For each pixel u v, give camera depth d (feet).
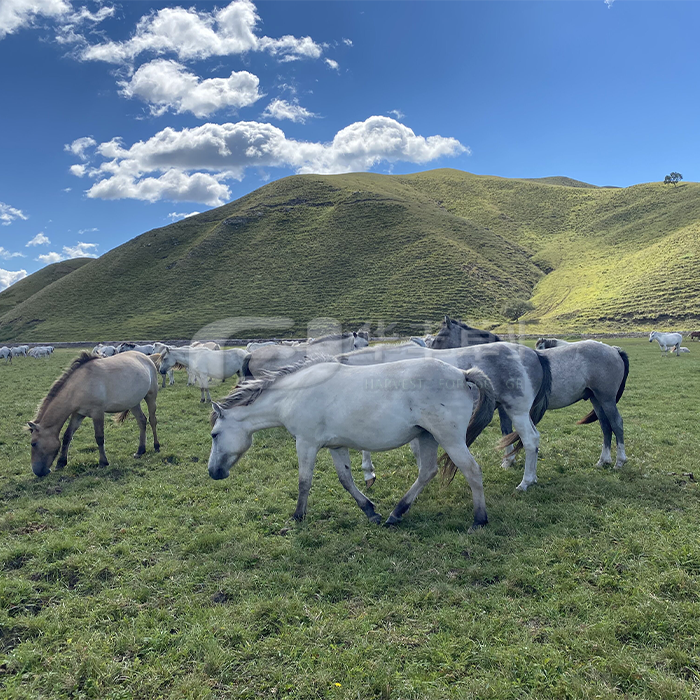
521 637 11.09
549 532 16.37
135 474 25.12
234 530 17.53
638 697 9.29
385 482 22.58
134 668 10.57
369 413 16.90
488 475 23.18
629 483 21.01
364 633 11.44
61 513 19.61
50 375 74.33
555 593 12.80
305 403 17.80
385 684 9.74
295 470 24.81
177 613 12.70
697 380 52.16
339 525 18.04
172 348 49.73
